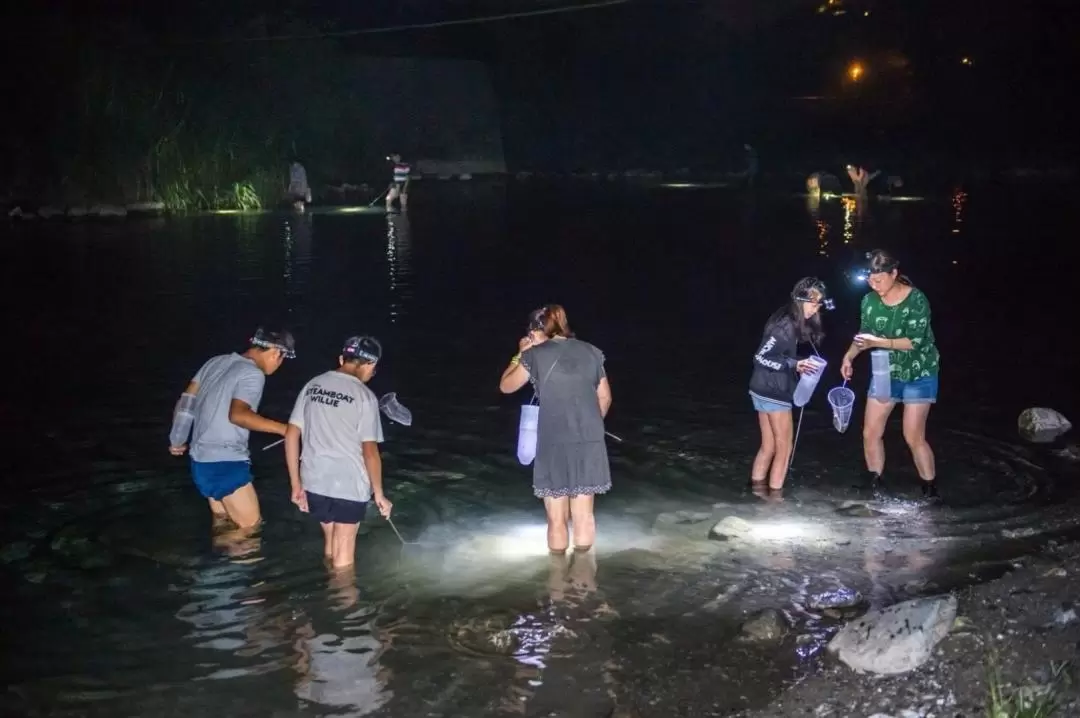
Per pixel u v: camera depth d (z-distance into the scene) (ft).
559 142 164.45
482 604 20.61
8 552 23.22
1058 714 15.55
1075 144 147.64
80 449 30.60
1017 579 20.97
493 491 27.45
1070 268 66.59
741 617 19.98
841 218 98.17
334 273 65.46
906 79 156.25
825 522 24.93
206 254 73.56
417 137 151.43
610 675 17.93
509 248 78.69
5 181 98.17
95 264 68.23
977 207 107.04
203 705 17.12
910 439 26.66
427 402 36.19
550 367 23.08
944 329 48.52
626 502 26.58
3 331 47.57
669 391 37.76
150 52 114.32
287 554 23.13
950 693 16.58
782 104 163.43
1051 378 38.75
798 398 26.99
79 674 18.11
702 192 131.34
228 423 24.39
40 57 102.12
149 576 21.99
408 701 17.15
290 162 121.19
